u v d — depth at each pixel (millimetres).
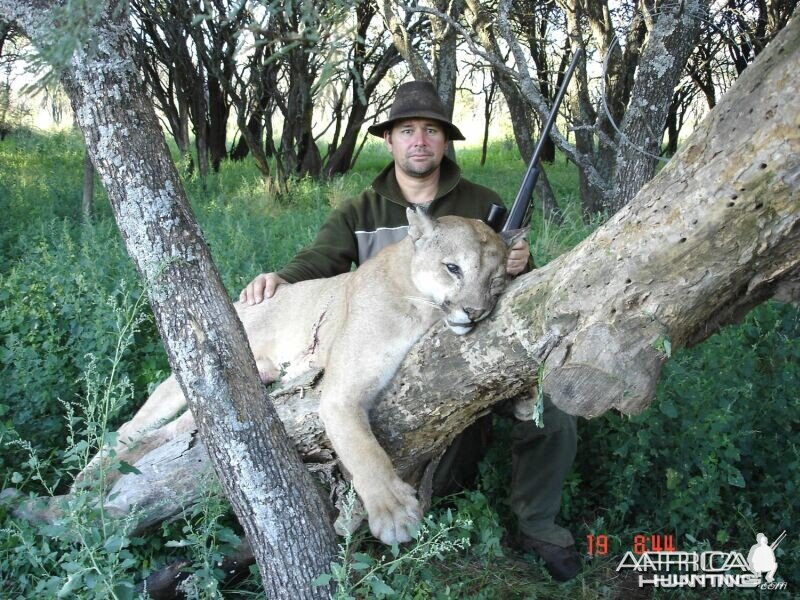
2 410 3723
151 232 2521
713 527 3900
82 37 1732
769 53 2006
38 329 4633
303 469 2764
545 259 6152
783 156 1960
